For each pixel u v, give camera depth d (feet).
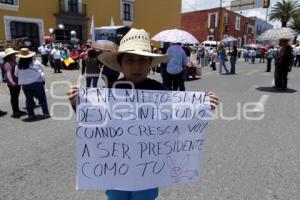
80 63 66.85
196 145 7.11
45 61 60.49
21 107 25.41
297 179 11.16
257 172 11.72
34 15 79.10
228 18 168.96
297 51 71.41
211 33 161.58
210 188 10.48
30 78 20.30
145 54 6.41
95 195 10.12
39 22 80.28
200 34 168.04
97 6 94.48
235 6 100.48
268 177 11.30
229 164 12.45
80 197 9.97
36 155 13.64
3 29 73.36
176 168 7.04
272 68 69.46
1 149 14.49
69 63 56.90
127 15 104.99
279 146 14.65
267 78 46.47
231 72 55.47
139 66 6.86
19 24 77.00
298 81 41.96
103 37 74.84
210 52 76.28
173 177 7.04
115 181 6.73
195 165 7.17
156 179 6.92
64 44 69.10
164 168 6.95
